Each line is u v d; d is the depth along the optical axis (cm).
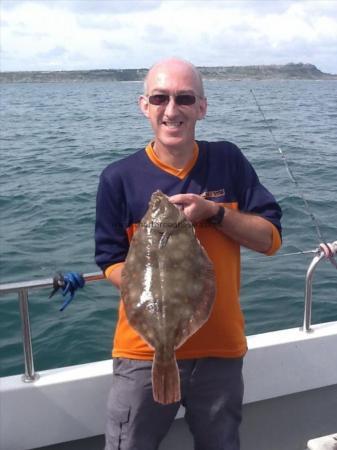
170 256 110
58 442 149
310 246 323
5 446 145
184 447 156
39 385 145
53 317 264
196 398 122
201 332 119
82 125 1078
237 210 124
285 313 260
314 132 757
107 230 123
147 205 120
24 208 470
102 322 260
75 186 546
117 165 124
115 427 122
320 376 169
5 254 354
